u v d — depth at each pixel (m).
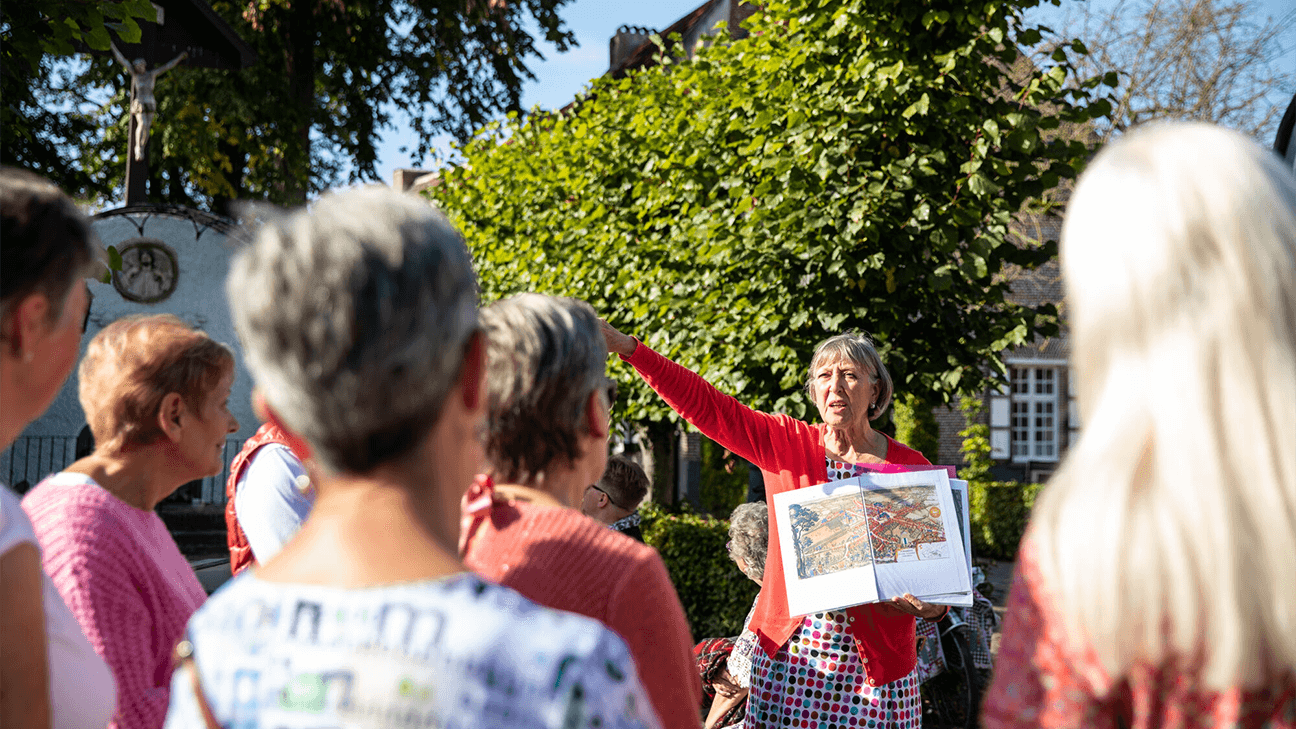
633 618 1.35
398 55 16.95
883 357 5.93
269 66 15.99
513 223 11.33
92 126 17.34
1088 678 0.95
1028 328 6.14
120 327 1.87
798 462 2.98
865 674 2.79
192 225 11.22
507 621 0.83
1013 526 15.38
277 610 0.84
